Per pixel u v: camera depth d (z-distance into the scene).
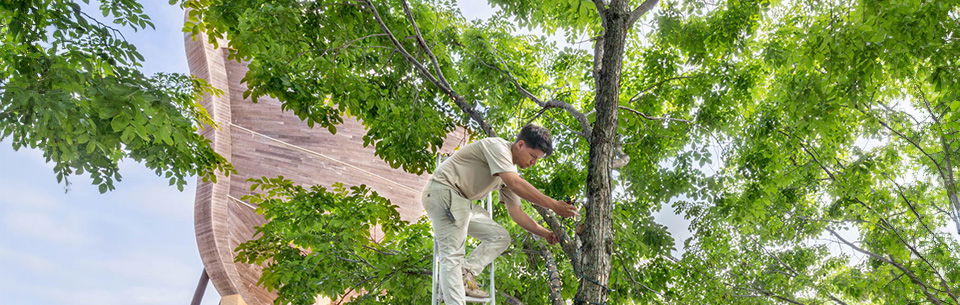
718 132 10.58
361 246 8.97
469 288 4.50
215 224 17.89
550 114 12.17
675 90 10.80
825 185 13.75
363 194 8.77
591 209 4.36
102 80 6.31
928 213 15.08
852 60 6.64
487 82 8.83
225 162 9.06
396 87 7.82
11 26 6.64
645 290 9.70
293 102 7.18
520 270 10.23
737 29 9.21
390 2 8.08
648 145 10.52
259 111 20.19
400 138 7.78
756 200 11.23
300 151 20.42
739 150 11.32
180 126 7.55
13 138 6.97
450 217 4.38
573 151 11.81
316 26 6.98
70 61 6.77
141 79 6.88
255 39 6.38
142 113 6.44
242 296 18.08
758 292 13.19
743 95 10.38
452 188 4.41
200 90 8.79
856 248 14.45
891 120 12.75
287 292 8.74
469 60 8.98
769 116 10.70
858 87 7.09
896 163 13.95
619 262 9.11
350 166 21.17
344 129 21.38
